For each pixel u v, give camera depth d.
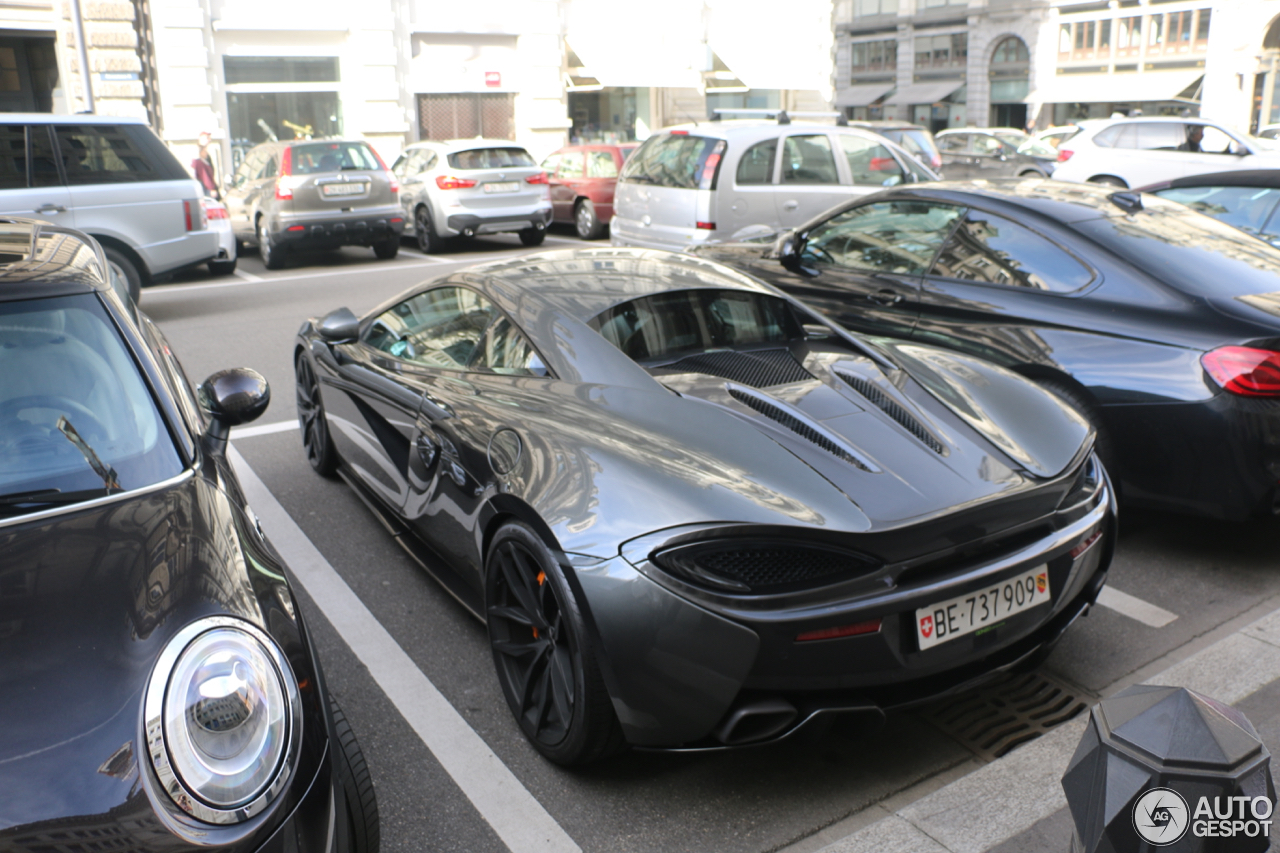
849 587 2.24
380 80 19.12
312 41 18.53
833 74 25.97
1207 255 4.04
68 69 16.47
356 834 1.95
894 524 2.25
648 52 22.73
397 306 3.96
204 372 6.88
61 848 1.40
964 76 45.69
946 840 2.28
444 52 19.92
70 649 1.61
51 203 8.24
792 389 2.88
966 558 2.42
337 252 14.25
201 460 2.25
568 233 16.47
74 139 8.43
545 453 2.59
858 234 5.09
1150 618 3.39
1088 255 4.07
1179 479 3.64
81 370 2.26
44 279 2.43
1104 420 3.79
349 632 3.32
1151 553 3.93
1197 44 37.56
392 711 2.87
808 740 2.33
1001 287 4.29
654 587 2.21
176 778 1.48
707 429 2.60
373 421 3.75
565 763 2.52
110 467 2.10
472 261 12.91
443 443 3.09
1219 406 3.48
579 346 3.01
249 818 1.50
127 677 1.57
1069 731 2.70
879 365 3.13
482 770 2.59
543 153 21.33
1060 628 2.70
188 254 9.00
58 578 1.76
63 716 1.51
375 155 12.39
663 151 9.19
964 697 2.96
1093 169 16.62
